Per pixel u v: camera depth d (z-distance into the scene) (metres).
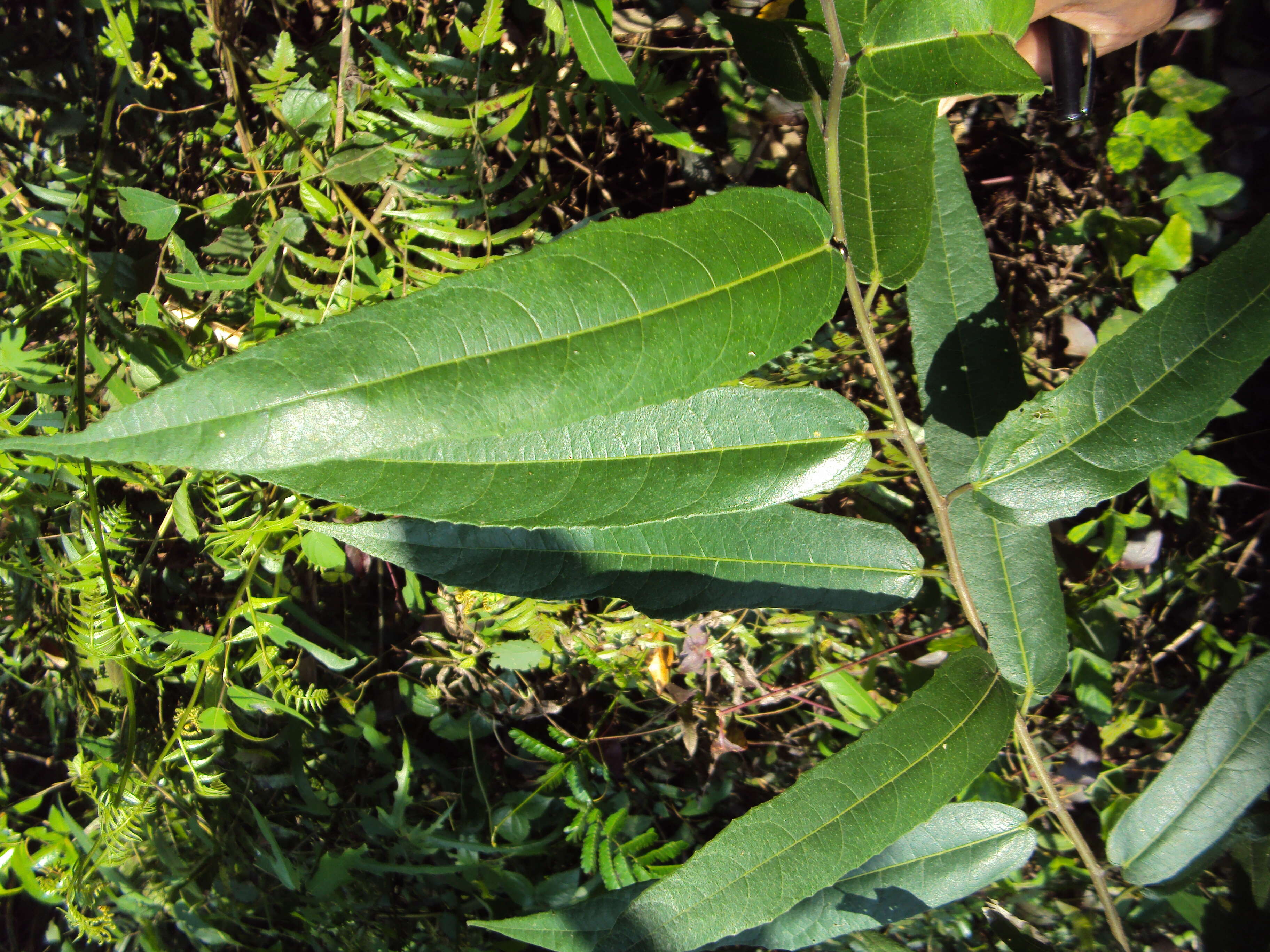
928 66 0.19
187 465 0.14
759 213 0.18
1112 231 0.40
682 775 0.46
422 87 0.34
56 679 0.44
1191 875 0.27
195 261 0.36
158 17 0.42
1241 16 0.40
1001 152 0.45
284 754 0.44
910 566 0.24
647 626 0.42
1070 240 0.41
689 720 0.43
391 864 0.43
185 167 0.43
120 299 0.39
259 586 0.41
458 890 0.43
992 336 0.26
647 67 0.37
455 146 0.36
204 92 0.43
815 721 0.44
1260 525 0.44
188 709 0.38
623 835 0.43
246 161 0.41
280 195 0.40
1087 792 0.42
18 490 0.37
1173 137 0.39
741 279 0.18
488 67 0.37
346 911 0.43
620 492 0.20
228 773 0.43
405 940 0.43
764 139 0.41
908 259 0.21
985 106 0.44
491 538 0.24
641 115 0.31
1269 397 0.43
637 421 0.20
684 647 0.42
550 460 0.19
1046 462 0.22
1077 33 0.34
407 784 0.41
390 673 0.44
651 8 0.40
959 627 0.42
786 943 0.27
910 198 0.21
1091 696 0.41
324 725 0.43
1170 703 0.43
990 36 0.19
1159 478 0.40
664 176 0.43
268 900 0.44
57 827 0.40
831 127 0.20
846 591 0.24
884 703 0.43
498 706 0.45
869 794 0.21
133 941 0.47
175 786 0.42
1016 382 0.26
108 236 0.42
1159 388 0.21
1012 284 0.45
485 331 0.16
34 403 0.41
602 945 0.21
